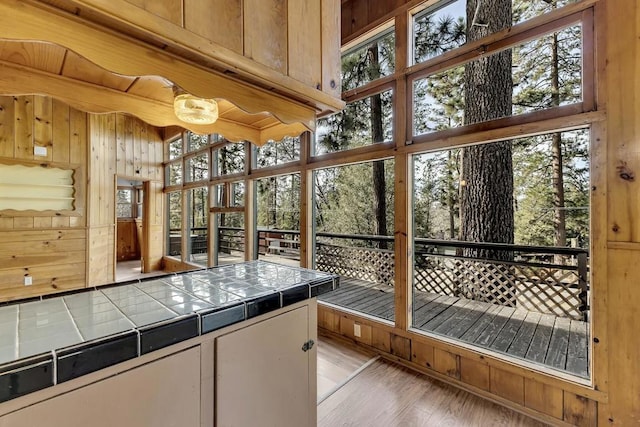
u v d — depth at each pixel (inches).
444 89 120.5
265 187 182.7
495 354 84.4
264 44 39.1
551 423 73.7
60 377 26.4
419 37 105.8
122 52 29.5
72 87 55.8
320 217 192.9
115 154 213.6
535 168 132.3
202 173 223.9
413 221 103.5
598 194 66.9
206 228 220.1
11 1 24.1
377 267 181.3
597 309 67.2
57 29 26.0
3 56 47.4
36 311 38.2
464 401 82.7
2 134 151.6
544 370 75.9
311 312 53.2
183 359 35.3
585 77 69.3
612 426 65.5
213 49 33.5
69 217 172.7
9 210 153.4
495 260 137.9
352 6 120.9
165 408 33.8
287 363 48.6
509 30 80.5
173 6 30.4
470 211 147.9
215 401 38.7
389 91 116.0
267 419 45.4
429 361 96.2
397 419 75.6
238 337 41.3
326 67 48.3
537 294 133.4
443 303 149.7
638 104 62.6
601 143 66.5
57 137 168.7
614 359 65.3
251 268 66.2
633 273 63.0
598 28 67.2
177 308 39.3
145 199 254.8
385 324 107.9
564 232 122.3
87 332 31.4
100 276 192.9
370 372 97.3
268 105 43.4
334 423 74.0
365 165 181.0
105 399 29.3
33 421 25.3
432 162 163.0
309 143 137.3
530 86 113.7
